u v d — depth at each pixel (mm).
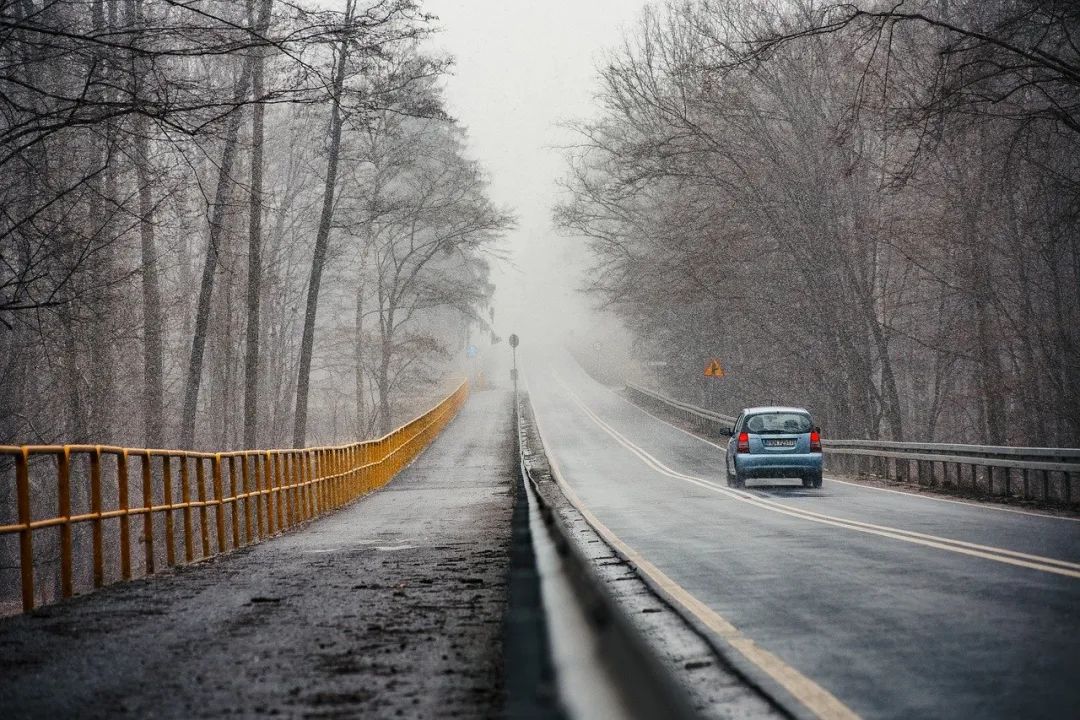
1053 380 44406
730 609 10125
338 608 10039
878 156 49031
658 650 8258
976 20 36531
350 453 34125
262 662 7504
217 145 35375
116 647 8273
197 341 40500
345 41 17797
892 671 7305
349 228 52625
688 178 48344
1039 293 47312
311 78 18734
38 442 34844
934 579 11680
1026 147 31531
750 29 45594
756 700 6613
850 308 48125
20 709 6250
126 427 47062
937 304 57594
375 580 12266
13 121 20766
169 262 62156
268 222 68625
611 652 3809
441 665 7246
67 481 12297
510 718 4562
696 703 6543
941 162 42719
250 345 43719
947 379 55969
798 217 47469
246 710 6090
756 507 24188
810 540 16375
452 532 19719
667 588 11594
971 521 19250
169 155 32250
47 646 8430
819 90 45969
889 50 26203
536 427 67312
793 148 47094
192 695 6520
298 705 6180
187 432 40406
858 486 32531
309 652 7844
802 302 51750
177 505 16703
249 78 35500
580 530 18953
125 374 47781
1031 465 24078
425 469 47562
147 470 15281
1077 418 43281
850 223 50688
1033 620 9023
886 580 11719
